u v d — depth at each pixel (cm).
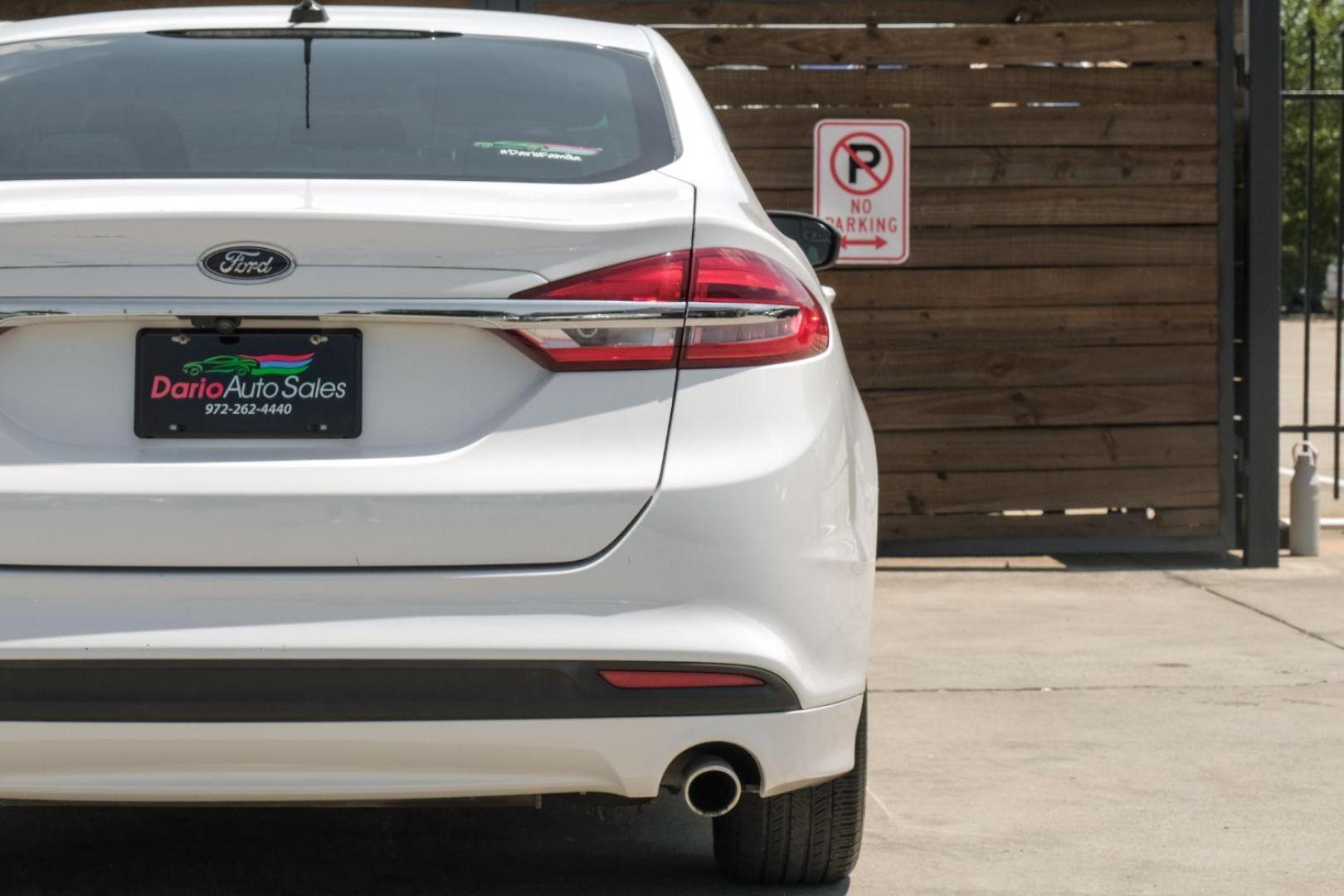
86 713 259
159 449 265
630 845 379
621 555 264
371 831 388
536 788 270
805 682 275
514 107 324
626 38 367
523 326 265
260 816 399
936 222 798
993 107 795
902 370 802
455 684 262
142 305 263
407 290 265
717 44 788
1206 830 390
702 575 267
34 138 310
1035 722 498
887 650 609
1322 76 1892
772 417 275
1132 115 798
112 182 279
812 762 280
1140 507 809
